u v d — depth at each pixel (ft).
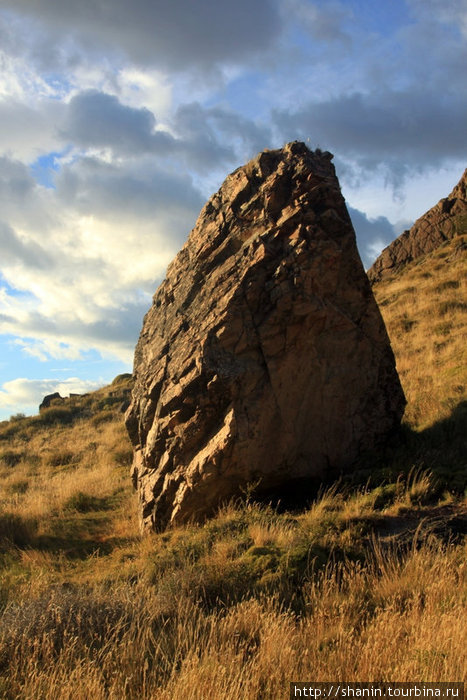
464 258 92.89
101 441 67.72
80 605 18.17
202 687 13.25
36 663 14.69
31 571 26.00
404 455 30.55
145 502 31.14
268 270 29.32
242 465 27.68
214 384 28.04
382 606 17.57
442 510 23.89
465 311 65.77
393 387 32.35
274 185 30.66
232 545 23.11
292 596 18.58
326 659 14.79
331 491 27.84
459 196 122.11
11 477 57.31
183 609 17.84
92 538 31.94
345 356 30.48
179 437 29.50
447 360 50.26
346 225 30.04
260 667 14.48
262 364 28.84
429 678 12.89
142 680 14.65
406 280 94.89
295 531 23.16
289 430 28.73
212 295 30.50
